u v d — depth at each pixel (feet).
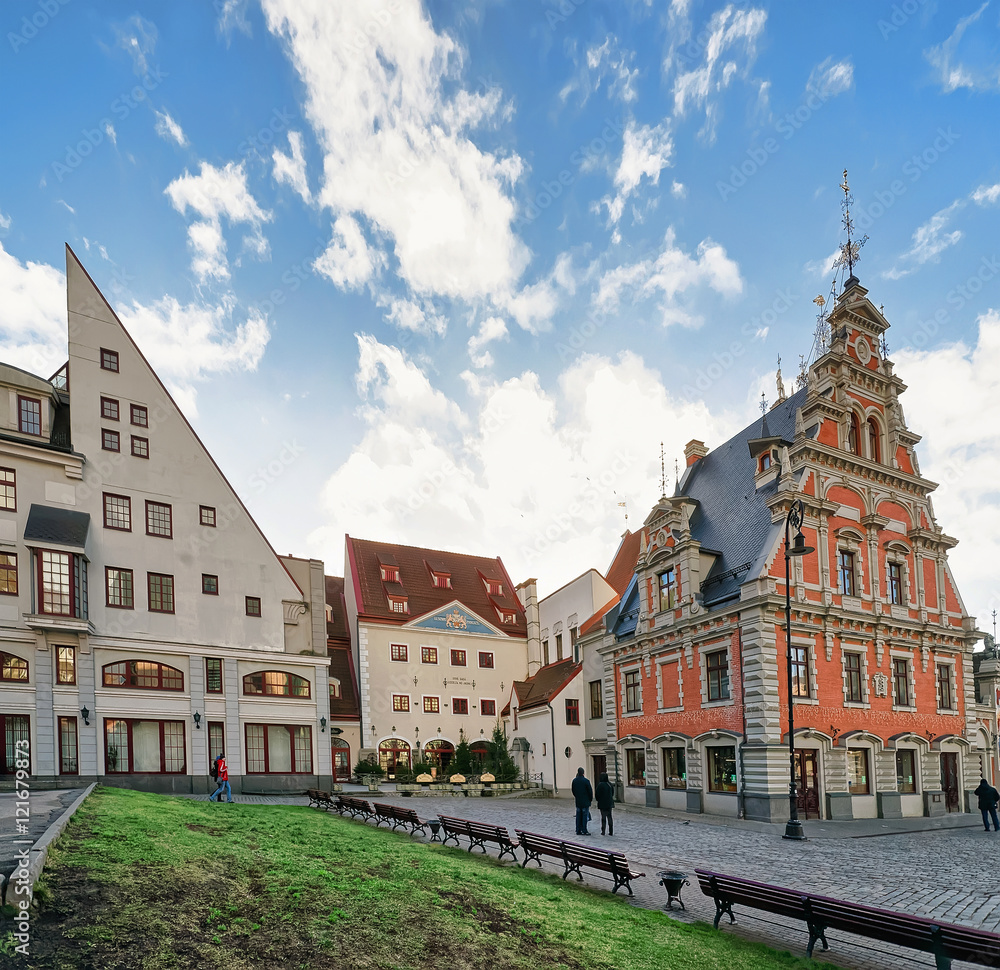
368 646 168.76
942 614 119.65
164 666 109.19
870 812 102.27
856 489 114.11
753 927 40.60
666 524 120.88
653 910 42.04
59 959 24.38
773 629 98.78
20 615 96.63
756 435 128.26
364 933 30.63
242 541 120.98
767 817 91.91
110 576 106.01
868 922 32.50
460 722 174.19
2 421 101.91
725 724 102.22
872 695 107.34
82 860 33.32
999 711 144.56
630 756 127.34
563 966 30.40
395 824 71.36
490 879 43.24
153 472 113.09
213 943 27.58
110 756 101.81
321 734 122.42
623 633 132.36
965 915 43.01
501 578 208.44
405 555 196.75
